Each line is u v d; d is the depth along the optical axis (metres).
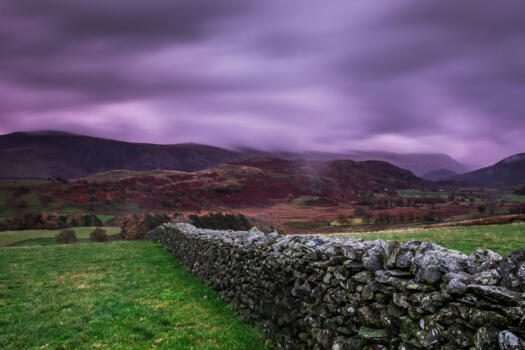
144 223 69.19
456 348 3.39
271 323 7.43
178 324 8.31
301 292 6.47
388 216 139.88
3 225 119.81
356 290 5.03
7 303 9.98
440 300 3.67
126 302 10.05
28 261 17.41
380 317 4.49
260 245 8.81
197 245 14.91
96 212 192.88
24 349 6.83
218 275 11.62
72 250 21.95
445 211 158.75
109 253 20.67
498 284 3.33
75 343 7.11
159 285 12.44
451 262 3.89
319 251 6.22
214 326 8.21
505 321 2.98
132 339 7.28
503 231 26.31
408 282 4.16
